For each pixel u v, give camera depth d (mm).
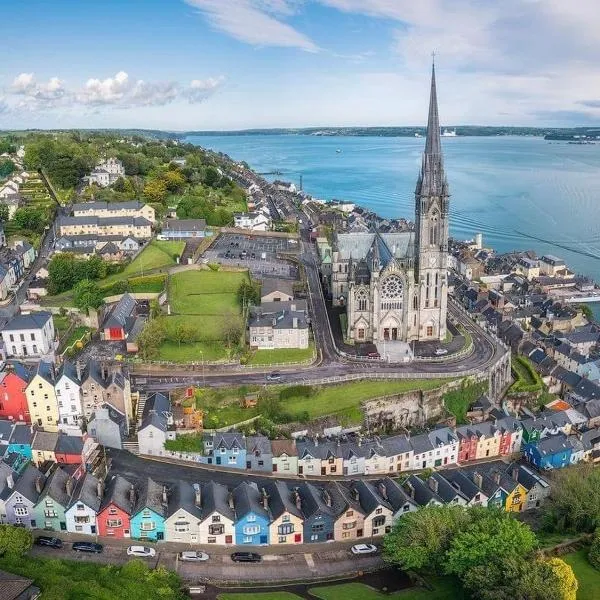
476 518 113062
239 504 118562
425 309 194375
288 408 158375
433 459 149750
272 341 182625
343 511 118938
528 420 162500
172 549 114188
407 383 169750
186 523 114500
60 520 114875
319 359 180125
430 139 180750
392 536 111562
